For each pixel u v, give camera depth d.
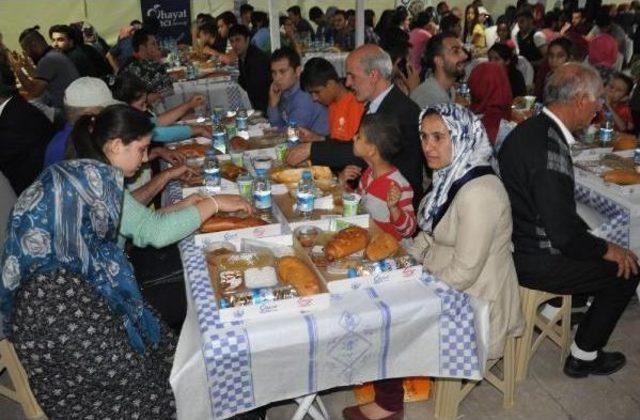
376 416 2.26
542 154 2.14
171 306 2.16
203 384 1.57
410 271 1.81
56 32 6.88
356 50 2.79
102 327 1.50
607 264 2.32
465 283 1.77
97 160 1.62
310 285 1.66
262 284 1.71
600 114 3.77
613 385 2.58
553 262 2.29
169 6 9.08
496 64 4.11
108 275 1.61
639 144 3.14
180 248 2.07
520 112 4.23
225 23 8.48
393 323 1.68
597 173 2.74
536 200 2.16
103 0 10.45
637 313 3.14
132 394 1.60
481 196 1.79
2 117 3.07
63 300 1.44
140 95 3.37
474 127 1.87
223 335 1.54
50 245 1.44
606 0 11.84
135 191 2.56
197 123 4.00
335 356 1.67
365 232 1.94
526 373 2.63
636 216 2.42
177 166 2.79
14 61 5.86
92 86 2.58
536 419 2.39
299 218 2.18
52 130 3.32
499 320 1.98
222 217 2.13
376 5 12.35
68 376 1.51
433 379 2.42
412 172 2.77
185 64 7.03
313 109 3.68
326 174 2.65
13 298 1.47
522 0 9.62
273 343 1.57
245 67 5.46
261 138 3.48
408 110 2.73
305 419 2.41
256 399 1.66
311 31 9.78
